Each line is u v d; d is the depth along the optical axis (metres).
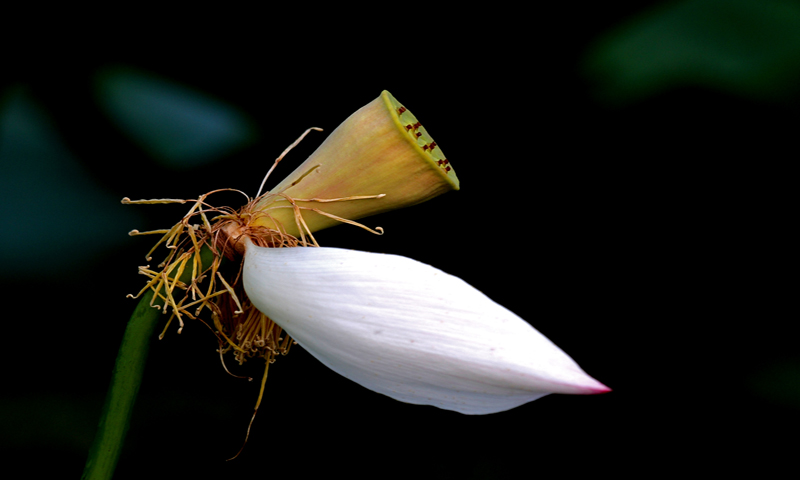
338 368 0.56
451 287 0.54
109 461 0.58
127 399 0.58
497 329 0.53
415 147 0.58
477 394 0.54
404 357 0.54
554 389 0.52
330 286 0.55
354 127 0.58
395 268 0.54
